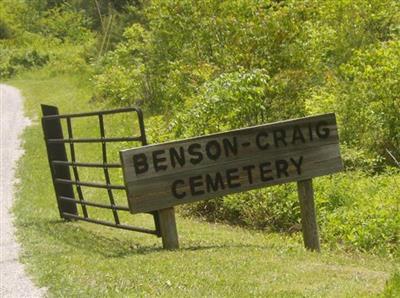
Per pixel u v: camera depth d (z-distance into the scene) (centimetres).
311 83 2033
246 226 1379
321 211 1340
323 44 2127
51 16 7925
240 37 2048
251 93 1619
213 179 1012
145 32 2983
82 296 746
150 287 761
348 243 1208
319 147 1062
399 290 684
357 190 1455
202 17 2294
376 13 2266
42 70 5400
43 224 1273
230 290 741
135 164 977
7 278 875
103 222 1170
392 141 1834
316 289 741
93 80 3638
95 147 2205
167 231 1013
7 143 2462
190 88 2072
